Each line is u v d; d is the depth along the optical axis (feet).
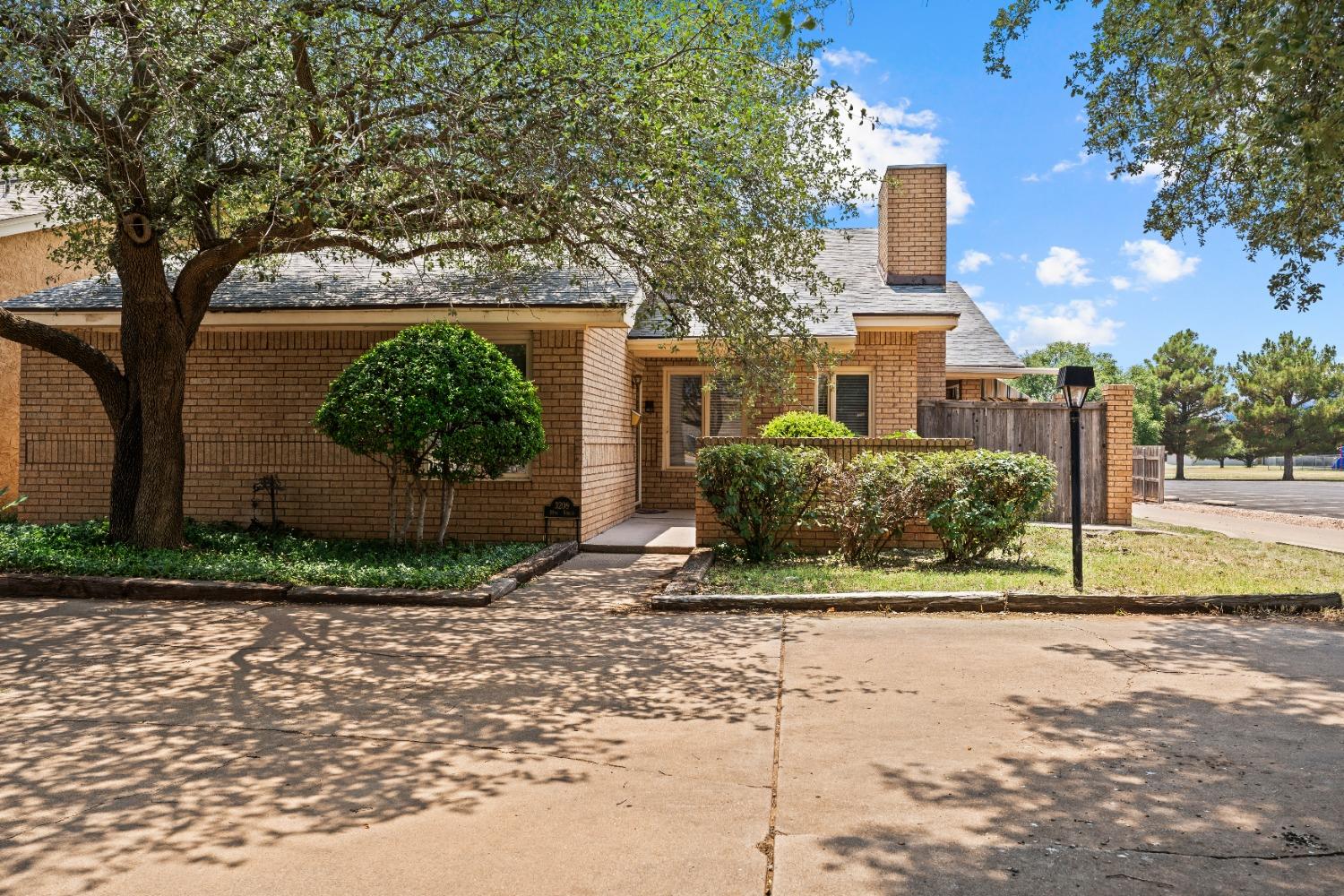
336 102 25.66
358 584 27.96
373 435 32.55
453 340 33.83
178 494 33.96
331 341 40.78
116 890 10.13
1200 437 147.43
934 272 54.24
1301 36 14.69
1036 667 19.58
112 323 40.47
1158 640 22.00
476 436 32.30
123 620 24.43
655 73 26.71
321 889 10.16
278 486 40.83
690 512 53.52
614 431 46.68
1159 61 23.13
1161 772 13.48
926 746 14.69
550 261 39.68
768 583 28.66
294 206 26.66
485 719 16.30
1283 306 23.57
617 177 27.04
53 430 42.22
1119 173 25.54
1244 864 10.62
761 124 29.01
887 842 11.24
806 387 50.49
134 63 24.86
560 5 26.09
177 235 33.65
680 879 10.34
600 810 12.28
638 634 22.97
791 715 16.40
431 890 10.13
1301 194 22.16
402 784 13.23
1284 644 21.48
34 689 18.13
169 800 12.64
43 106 25.59
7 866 10.67
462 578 28.30
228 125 25.52
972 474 32.48
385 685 18.42
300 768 13.88
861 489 32.86
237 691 18.02
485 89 26.73
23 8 23.76
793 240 30.68
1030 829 11.59
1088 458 48.14
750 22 26.86
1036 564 32.53
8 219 49.26
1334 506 71.72
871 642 21.90
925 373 56.95
